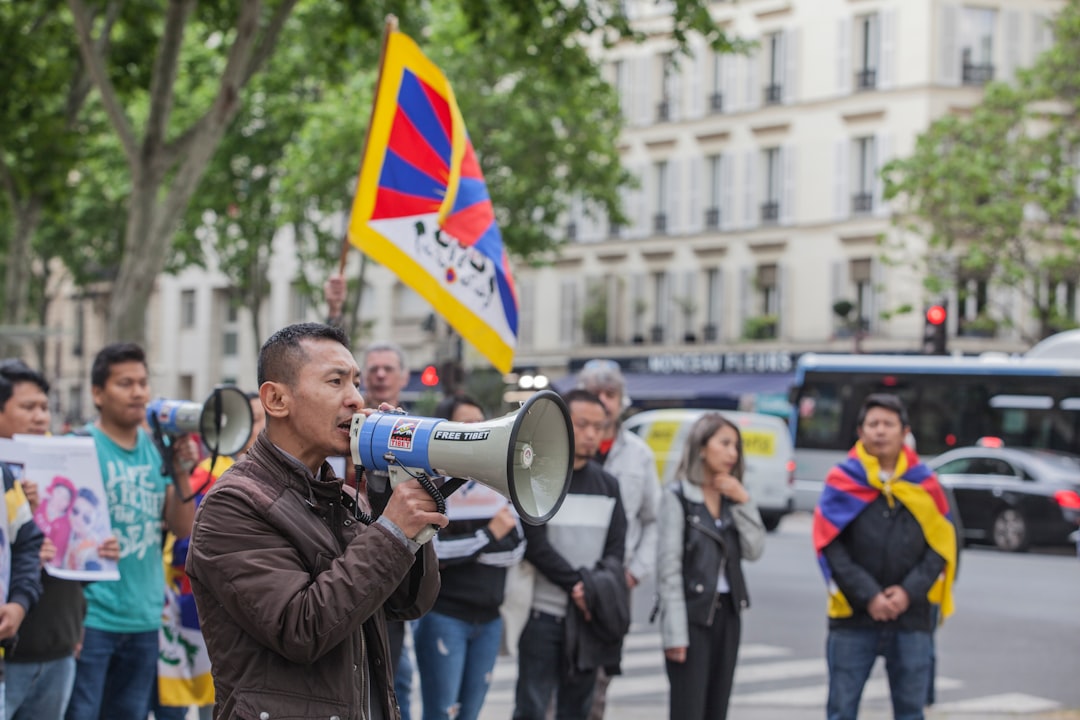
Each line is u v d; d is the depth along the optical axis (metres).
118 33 20.91
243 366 48.75
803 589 15.60
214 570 3.21
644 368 42.53
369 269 45.50
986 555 19.97
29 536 5.29
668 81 42.75
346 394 3.38
